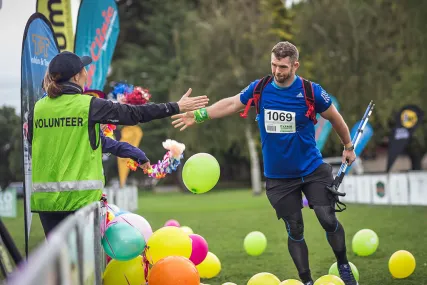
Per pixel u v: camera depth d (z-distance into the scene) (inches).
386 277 289.0
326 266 330.3
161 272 198.5
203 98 214.8
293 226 241.1
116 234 207.0
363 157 1851.6
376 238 347.3
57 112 196.7
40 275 92.6
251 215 729.6
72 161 196.1
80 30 356.2
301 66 1457.9
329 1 1412.4
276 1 1691.7
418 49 1135.6
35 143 199.5
